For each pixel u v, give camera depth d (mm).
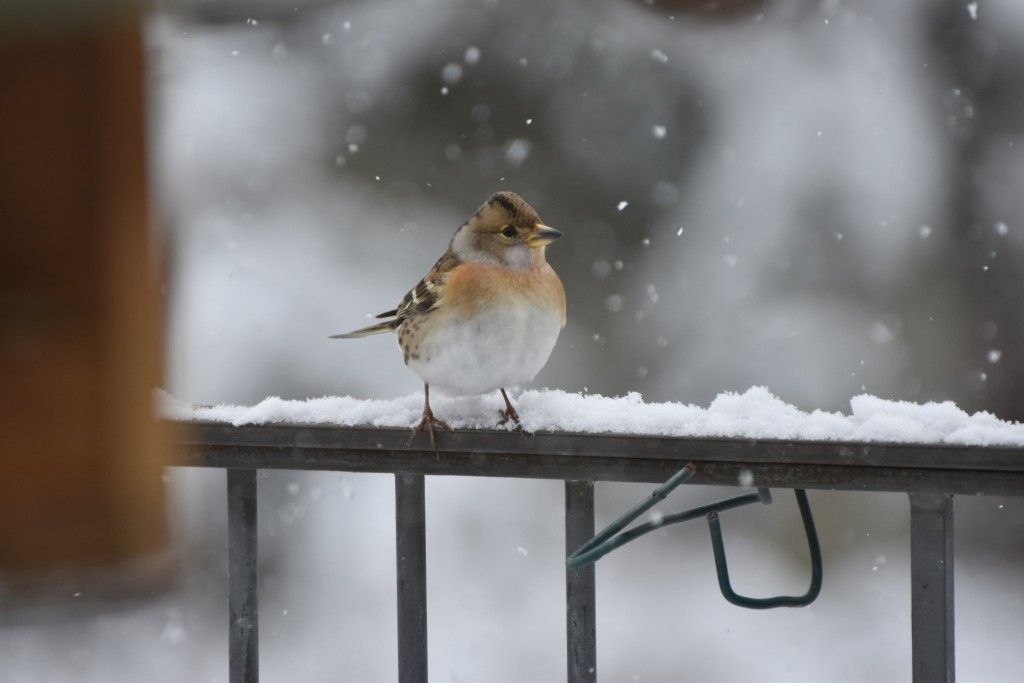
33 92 2207
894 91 13180
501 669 10062
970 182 13039
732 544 12805
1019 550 13625
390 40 13102
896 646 10812
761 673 10414
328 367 11938
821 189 12938
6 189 2217
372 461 4570
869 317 12781
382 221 12750
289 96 13062
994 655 11102
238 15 5840
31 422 2223
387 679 10023
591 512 4445
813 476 4121
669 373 12641
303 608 11203
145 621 10797
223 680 10047
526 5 12992
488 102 13102
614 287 12891
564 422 4371
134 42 2279
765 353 12625
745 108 13148
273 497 11906
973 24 13211
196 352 11844
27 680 10109
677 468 4281
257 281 12156
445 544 11969
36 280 2234
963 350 12797
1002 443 3916
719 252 12898
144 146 2307
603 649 11008
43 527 2234
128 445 2285
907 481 4016
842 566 12320
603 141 13039
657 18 12930
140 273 2305
